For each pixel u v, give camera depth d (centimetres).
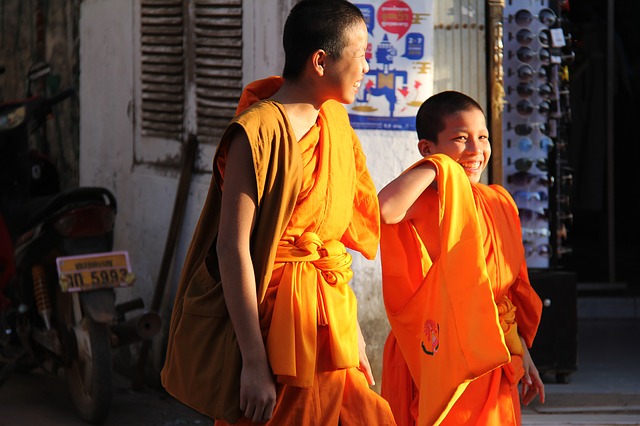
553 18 771
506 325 450
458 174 423
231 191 346
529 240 786
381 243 451
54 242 679
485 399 438
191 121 741
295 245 363
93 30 882
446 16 730
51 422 686
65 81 983
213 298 357
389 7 670
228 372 351
